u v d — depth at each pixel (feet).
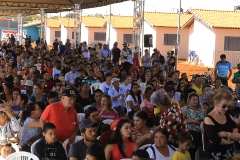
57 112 20.92
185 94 28.37
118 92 33.53
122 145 17.42
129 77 33.86
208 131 15.33
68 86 39.29
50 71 48.88
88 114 21.01
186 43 119.85
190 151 22.22
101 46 78.02
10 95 28.86
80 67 45.85
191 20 110.11
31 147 19.63
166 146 18.42
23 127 21.70
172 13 126.41
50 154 18.75
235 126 15.76
